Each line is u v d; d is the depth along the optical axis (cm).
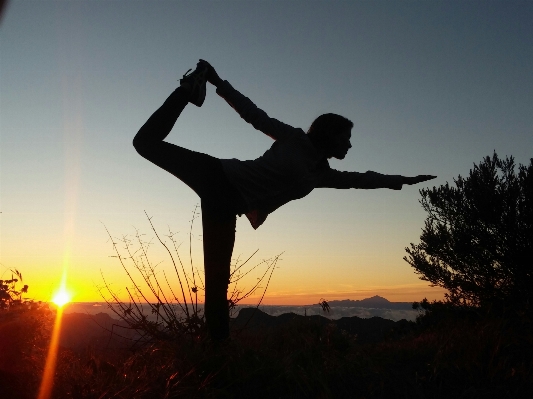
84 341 320
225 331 304
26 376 246
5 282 312
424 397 253
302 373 260
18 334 261
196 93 307
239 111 322
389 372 287
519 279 934
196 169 304
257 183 307
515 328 381
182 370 264
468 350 311
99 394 235
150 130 302
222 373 261
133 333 340
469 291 979
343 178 342
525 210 952
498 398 248
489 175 1018
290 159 305
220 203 307
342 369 278
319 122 322
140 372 271
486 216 973
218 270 306
